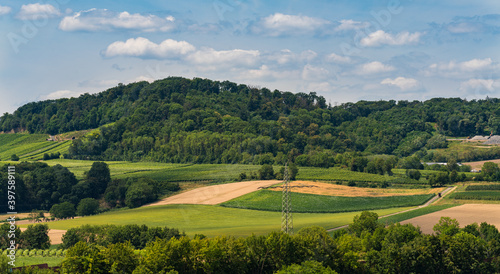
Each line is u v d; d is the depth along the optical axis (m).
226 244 76.38
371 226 100.62
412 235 86.00
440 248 82.50
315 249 77.50
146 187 168.88
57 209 157.00
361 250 82.12
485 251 81.94
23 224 137.62
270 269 77.12
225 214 147.88
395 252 79.81
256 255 77.12
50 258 88.56
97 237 100.06
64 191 174.62
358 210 150.38
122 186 173.88
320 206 156.88
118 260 71.62
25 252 92.25
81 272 70.12
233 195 171.38
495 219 120.69
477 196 154.25
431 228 111.44
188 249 73.81
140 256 76.50
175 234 100.75
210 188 182.62
